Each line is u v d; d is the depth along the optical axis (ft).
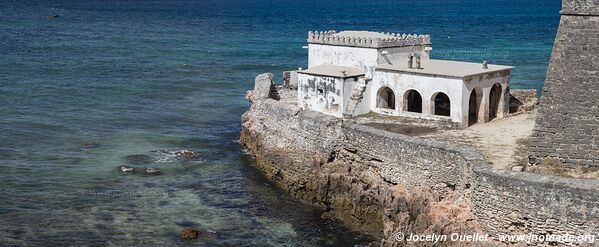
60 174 182.29
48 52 421.59
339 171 166.61
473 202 127.34
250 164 198.90
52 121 236.63
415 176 146.51
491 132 171.53
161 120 247.91
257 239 148.36
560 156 132.57
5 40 479.41
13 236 143.43
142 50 460.96
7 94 276.62
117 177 182.29
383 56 197.36
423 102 184.96
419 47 207.92
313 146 176.45
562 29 131.64
